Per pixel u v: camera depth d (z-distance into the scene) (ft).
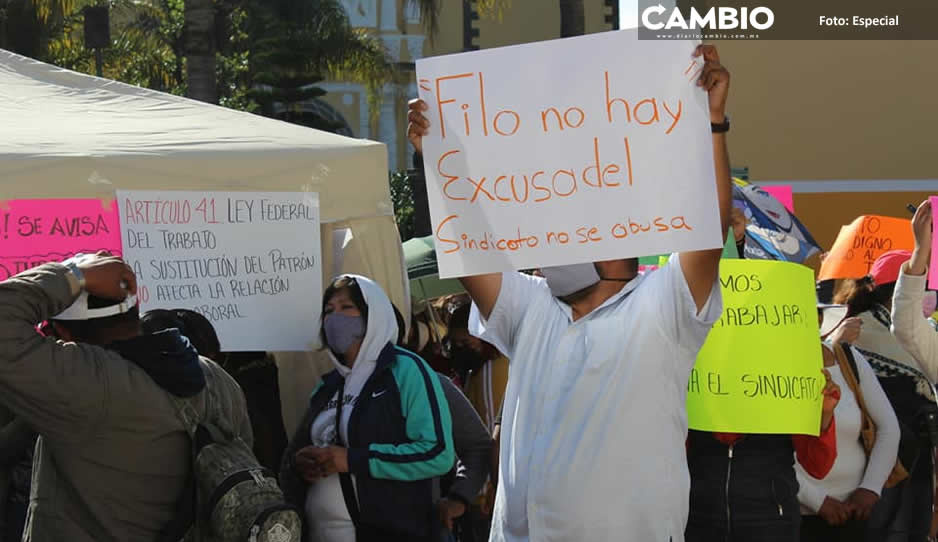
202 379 10.50
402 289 19.77
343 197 18.90
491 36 135.54
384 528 13.16
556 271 10.48
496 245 10.15
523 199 10.11
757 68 53.21
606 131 9.97
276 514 9.91
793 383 12.81
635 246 9.93
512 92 10.12
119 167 16.83
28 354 9.49
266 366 18.57
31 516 10.24
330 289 13.89
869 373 15.76
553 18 136.56
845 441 15.56
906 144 53.57
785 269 13.01
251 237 17.22
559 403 10.20
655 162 9.89
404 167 132.67
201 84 65.57
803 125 53.42
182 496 10.27
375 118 131.85
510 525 10.54
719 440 13.12
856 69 53.42
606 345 10.10
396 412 13.37
